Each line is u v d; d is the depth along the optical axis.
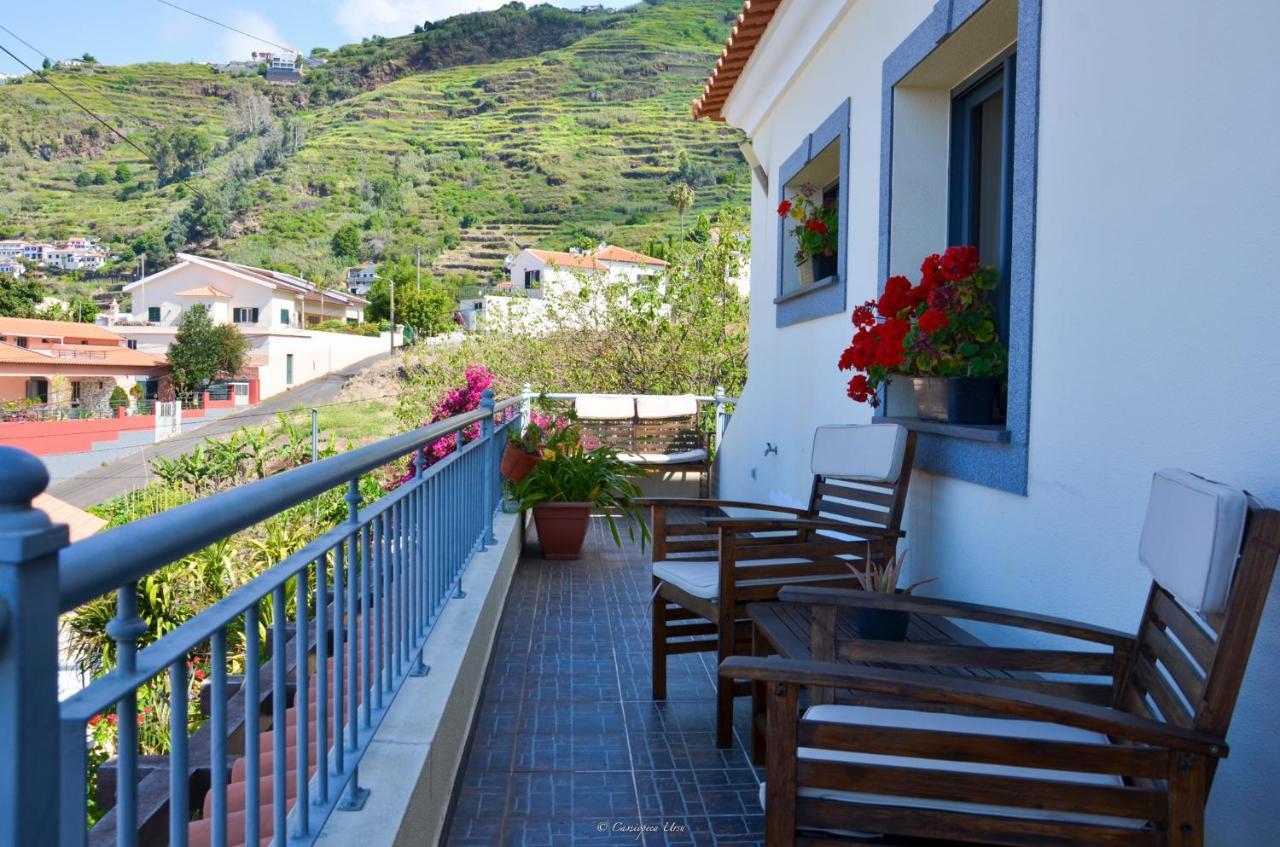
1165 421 2.08
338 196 101.81
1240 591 1.44
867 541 3.19
